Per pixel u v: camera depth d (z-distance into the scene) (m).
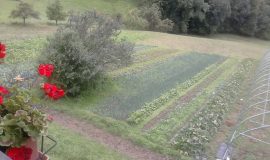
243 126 16.66
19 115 5.20
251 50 42.81
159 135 14.36
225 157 12.75
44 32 34.03
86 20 17.45
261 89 23.45
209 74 27.14
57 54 15.88
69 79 16.22
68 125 13.94
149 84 21.38
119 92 18.89
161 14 61.16
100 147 12.38
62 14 40.62
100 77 18.31
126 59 19.00
